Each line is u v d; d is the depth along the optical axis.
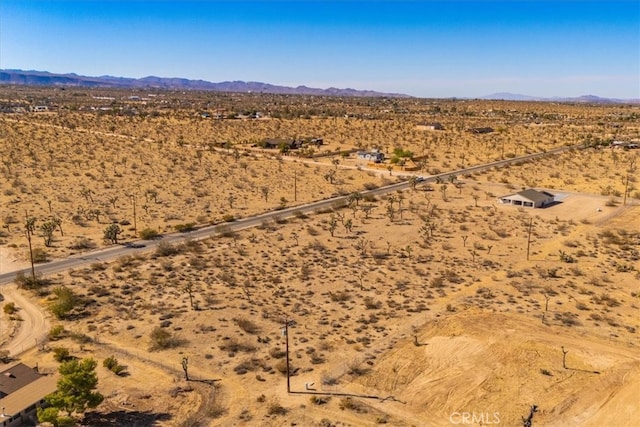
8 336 54.53
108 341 53.47
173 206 108.19
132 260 76.44
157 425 40.28
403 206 110.56
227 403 43.19
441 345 51.91
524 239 88.12
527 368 47.50
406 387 45.31
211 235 89.38
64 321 57.91
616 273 72.25
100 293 64.81
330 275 71.81
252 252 81.25
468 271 73.44
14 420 39.19
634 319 57.78
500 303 62.12
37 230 89.75
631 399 42.69
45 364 48.97
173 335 54.44
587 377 46.03
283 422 40.59
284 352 51.16
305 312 60.16
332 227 91.38
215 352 51.31
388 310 60.72
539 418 40.78
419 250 82.69
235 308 60.97
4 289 66.19
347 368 48.22
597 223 97.81
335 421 40.69
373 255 80.12
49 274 71.00
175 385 45.66
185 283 68.38
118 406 42.69
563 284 68.25
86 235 88.25
